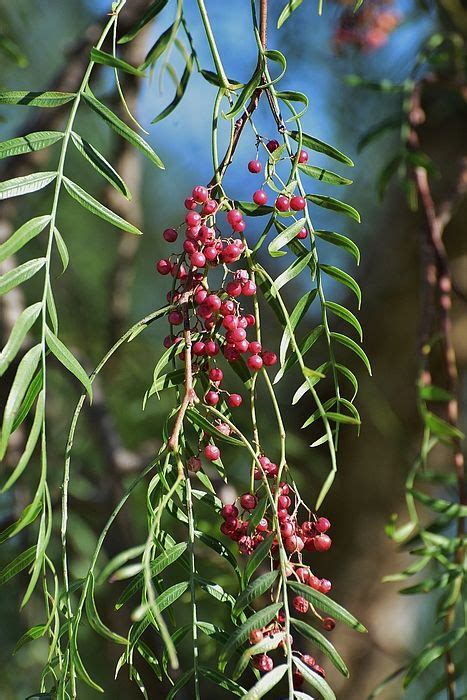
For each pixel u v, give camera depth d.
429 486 1.63
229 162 0.75
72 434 0.71
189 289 0.74
